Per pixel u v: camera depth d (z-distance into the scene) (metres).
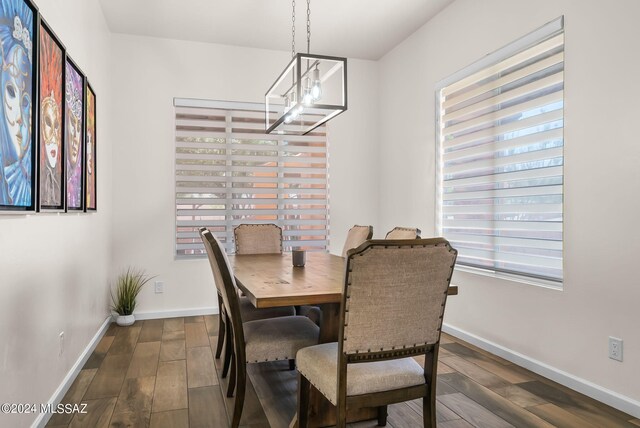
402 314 1.52
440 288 1.57
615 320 2.17
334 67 2.49
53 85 2.06
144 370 2.68
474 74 3.23
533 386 2.43
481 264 3.20
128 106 3.98
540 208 2.66
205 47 4.19
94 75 3.16
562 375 2.45
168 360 2.87
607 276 2.21
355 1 3.38
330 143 4.60
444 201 3.65
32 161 1.77
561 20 2.45
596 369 2.27
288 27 3.85
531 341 2.69
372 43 4.24
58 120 2.15
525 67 2.77
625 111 2.12
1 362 1.51
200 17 3.64
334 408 1.99
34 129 1.77
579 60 2.36
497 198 3.04
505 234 2.96
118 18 3.65
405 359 1.70
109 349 3.10
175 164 4.14
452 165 3.54
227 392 2.31
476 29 3.16
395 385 1.57
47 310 2.03
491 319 3.04
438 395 2.31
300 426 1.85
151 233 4.04
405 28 3.89
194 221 4.20
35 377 1.86
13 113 1.56
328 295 1.80
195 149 4.19
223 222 4.29
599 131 2.25
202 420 2.03
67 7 2.39
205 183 4.23
